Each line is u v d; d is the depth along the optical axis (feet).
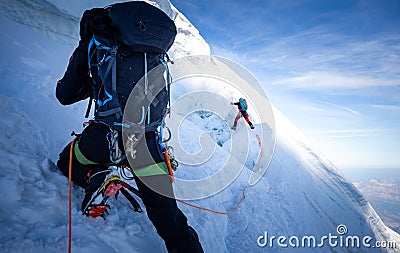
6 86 9.16
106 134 4.62
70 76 4.65
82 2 18.92
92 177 5.04
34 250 3.89
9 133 5.90
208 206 10.03
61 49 16.70
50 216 4.69
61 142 8.05
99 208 5.03
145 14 4.43
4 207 4.30
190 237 4.91
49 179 5.36
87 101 11.24
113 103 4.32
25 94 9.07
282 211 15.96
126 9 4.40
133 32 4.27
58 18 19.17
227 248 9.93
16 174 4.87
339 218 26.71
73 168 5.44
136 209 6.29
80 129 9.27
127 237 5.32
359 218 30.96
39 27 18.84
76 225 4.80
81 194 5.75
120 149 4.64
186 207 8.64
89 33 4.71
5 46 12.06
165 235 4.84
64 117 9.14
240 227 11.42
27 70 11.09
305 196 23.11
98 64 4.38
